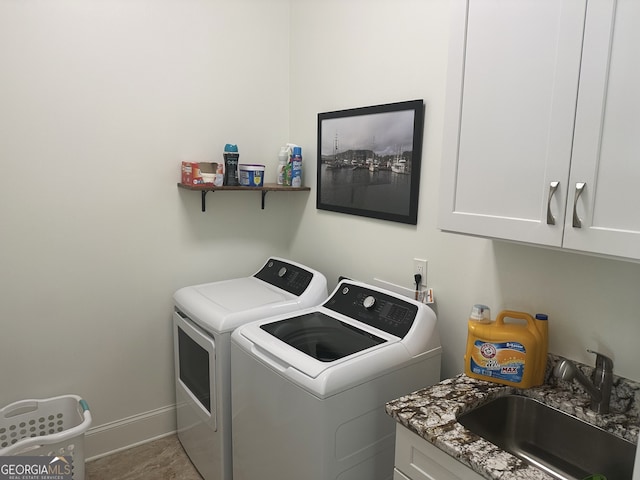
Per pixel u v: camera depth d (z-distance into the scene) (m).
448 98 1.36
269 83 2.58
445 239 1.83
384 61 2.02
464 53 1.30
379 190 2.10
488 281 1.68
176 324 2.27
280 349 1.55
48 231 2.02
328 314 1.92
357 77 2.17
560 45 1.08
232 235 2.58
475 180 1.31
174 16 2.21
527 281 1.56
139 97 2.17
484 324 1.51
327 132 2.38
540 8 1.11
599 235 1.04
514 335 1.43
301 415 1.42
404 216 1.98
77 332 2.15
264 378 1.58
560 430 1.35
